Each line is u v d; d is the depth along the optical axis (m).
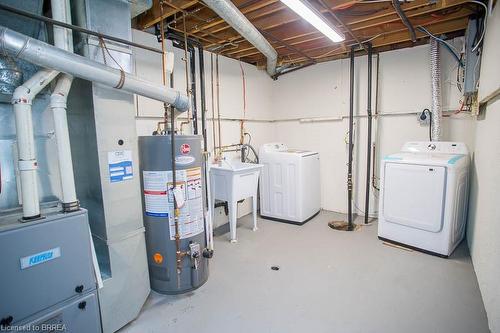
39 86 1.44
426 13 2.69
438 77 3.14
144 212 2.20
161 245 2.15
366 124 3.94
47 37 1.76
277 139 4.85
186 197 2.17
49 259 1.39
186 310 1.99
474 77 2.64
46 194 1.85
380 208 3.09
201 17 2.67
